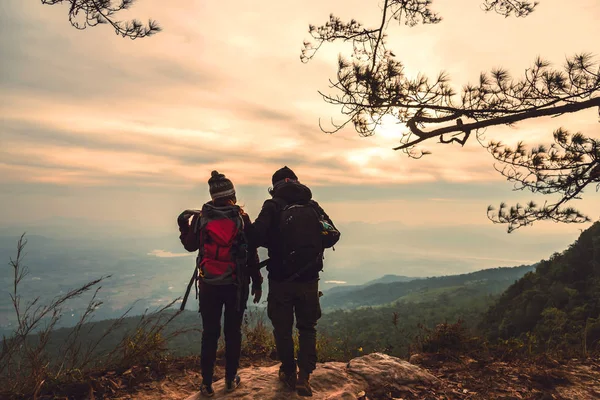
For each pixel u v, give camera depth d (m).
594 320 6.21
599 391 3.65
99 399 3.34
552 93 6.03
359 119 6.79
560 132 6.22
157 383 3.69
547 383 3.81
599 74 5.72
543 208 6.41
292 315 3.17
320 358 5.15
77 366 3.54
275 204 3.17
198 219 3.13
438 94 6.33
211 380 3.16
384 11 6.78
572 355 4.73
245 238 3.07
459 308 94.88
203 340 3.14
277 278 3.11
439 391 3.58
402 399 3.38
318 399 3.11
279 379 3.33
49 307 3.38
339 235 3.23
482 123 6.24
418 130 6.61
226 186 3.20
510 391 3.62
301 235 3.07
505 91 6.21
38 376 3.30
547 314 29.72
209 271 3.01
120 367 3.79
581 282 43.03
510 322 45.50
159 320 4.05
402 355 5.04
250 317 5.00
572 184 6.25
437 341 4.89
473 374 4.02
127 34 5.53
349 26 7.00
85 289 3.61
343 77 6.43
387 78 6.28
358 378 3.58
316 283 3.19
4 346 3.16
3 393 3.16
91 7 5.30
